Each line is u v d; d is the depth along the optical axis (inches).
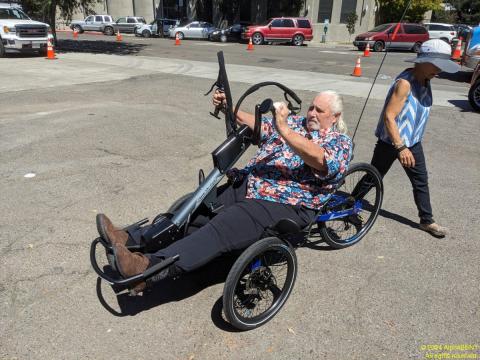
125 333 103.0
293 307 114.0
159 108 318.7
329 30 1251.8
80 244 137.5
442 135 274.7
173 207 120.3
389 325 108.3
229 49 872.9
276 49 920.3
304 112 327.0
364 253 140.3
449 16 1916.8
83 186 179.0
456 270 132.0
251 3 1312.7
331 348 100.6
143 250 105.5
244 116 122.3
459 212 170.1
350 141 110.0
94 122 272.4
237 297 115.4
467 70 584.4
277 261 116.0
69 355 96.0
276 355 98.1
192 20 1306.6
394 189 191.3
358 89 418.6
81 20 1379.2
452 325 108.7
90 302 112.7
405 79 135.8
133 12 1485.0
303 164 110.3
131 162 208.2
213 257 102.8
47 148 221.8
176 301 114.8
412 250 142.6
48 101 330.6
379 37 918.4
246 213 106.2
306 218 112.7
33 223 148.7
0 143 226.7
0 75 442.0
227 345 100.7
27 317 106.4
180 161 213.0
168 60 625.0
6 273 122.1
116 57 649.0
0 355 95.0
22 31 586.6
